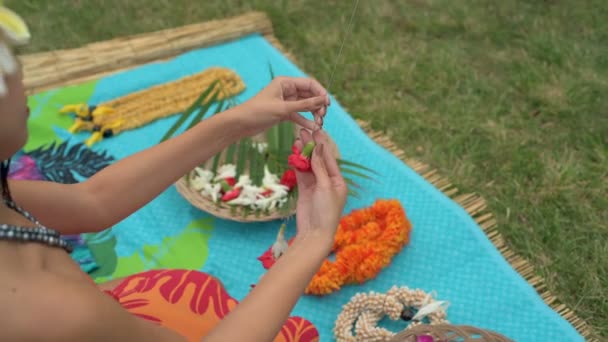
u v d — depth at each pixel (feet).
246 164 6.64
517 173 7.18
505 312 5.61
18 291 2.18
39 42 8.98
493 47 8.96
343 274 5.65
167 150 3.56
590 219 6.68
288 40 9.16
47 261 2.36
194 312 4.27
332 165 3.42
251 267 6.03
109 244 6.15
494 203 6.85
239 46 8.57
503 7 9.53
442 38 9.16
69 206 3.39
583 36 9.00
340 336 5.33
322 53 8.96
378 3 9.77
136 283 4.47
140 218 6.37
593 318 5.83
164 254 6.11
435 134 7.71
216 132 3.62
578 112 7.89
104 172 3.51
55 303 2.20
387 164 6.91
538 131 7.70
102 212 3.46
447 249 6.10
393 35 9.23
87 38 9.11
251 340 2.72
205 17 9.52
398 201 6.15
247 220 6.10
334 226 3.16
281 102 3.76
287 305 2.86
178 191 6.34
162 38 8.45
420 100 8.21
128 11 9.57
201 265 6.03
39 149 7.03
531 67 8.55
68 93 7.64
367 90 8.39
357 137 7.24
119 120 7.34
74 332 2.20
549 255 6.36
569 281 6.11
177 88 7.84
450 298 5.74
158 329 2.69
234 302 4.43
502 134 7.68
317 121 3.98
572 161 7.30
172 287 4.42
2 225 2.27
